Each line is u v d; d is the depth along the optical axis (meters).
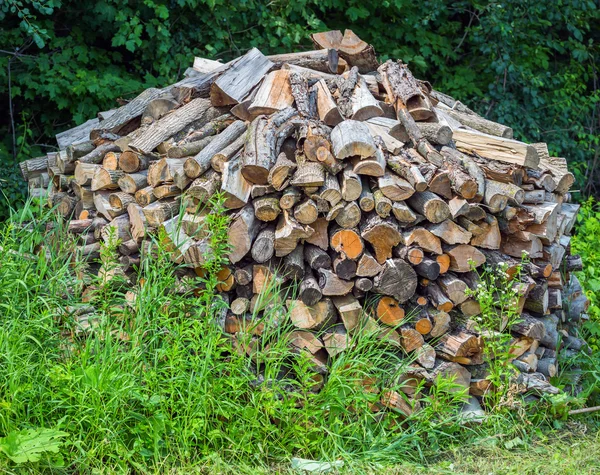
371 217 4.36
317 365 4.33
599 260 6.50
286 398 4.11
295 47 9.63
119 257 4.71
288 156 4.60
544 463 4.12
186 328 4.17
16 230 5.03
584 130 10.89
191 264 4.31
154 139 4.86
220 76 5.11
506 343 4.73
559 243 5.20
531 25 10.56
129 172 4.84
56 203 5.40
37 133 8.88
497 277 4.60
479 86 10.36
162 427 3.86
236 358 4.14
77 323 4.26
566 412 4.64
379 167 4.32
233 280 4.38
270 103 4.82
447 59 10.35
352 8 9.52
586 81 10.73
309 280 4.34
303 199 4.32
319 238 4.37
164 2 8.80
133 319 4.24
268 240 4.26
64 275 4.53
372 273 4.34
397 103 4.96
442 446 4.31
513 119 9.98
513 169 4.65
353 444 4.19
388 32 10.00
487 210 4.60
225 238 4.22
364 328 4.39
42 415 3.77
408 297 4.40
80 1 8.66
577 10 10.58
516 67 9.89
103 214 4.90
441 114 5.24
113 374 3.84
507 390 4.51
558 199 5.18
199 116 5.04
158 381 3.97
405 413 4.39
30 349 4.03
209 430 4.02
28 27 7.48
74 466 3.72
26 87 8.59
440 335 4.57
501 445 4.33
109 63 8.86
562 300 5.42
